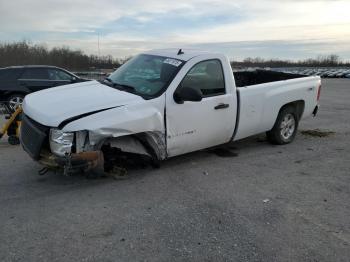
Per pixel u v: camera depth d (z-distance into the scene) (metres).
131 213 4.22
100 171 4.77
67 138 4.52
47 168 4.95
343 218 4.21
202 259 3.35
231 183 5.21
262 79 8.90
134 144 5.16
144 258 3.35
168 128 5.29
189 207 4.41
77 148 4.59
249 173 5.65
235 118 6.17
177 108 5.32
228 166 5.96
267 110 6.72
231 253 3.45
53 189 4.89
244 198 4.71
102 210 4.29
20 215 4.13
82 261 3.29
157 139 5.23
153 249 3.49
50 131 4.64
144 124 4.91
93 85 5.70
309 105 7.75
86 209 4.30
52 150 4.65
